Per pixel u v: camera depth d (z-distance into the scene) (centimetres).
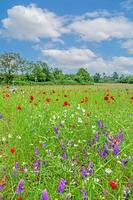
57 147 634
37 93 1736
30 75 7519
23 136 693
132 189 433
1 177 493
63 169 489
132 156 540
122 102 1379
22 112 947
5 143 686
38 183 466
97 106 1173
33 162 582
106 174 470
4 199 429
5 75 7144
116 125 765
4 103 1184
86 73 8181
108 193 418
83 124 785
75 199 414
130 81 9400
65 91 2008
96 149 598
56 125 747
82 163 566
